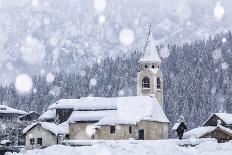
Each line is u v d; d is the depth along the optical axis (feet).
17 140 354.13
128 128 273.75
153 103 293.02
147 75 331.57
